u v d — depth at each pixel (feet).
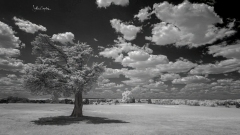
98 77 80.69
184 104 332.19
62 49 89.45
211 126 69.46
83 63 88.69
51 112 118.11
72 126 61.41
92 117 93.86
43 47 88.28
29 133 48.70
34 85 72.84
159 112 145.69
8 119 78.23
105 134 48.88
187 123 78.38
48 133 48.83
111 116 105.19
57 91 80.18
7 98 265.75
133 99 387.75
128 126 65.41
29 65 72.18
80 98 92.58
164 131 55.93
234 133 54.54
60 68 84.23
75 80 71.77
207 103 301.22
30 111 123.13
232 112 155.33
